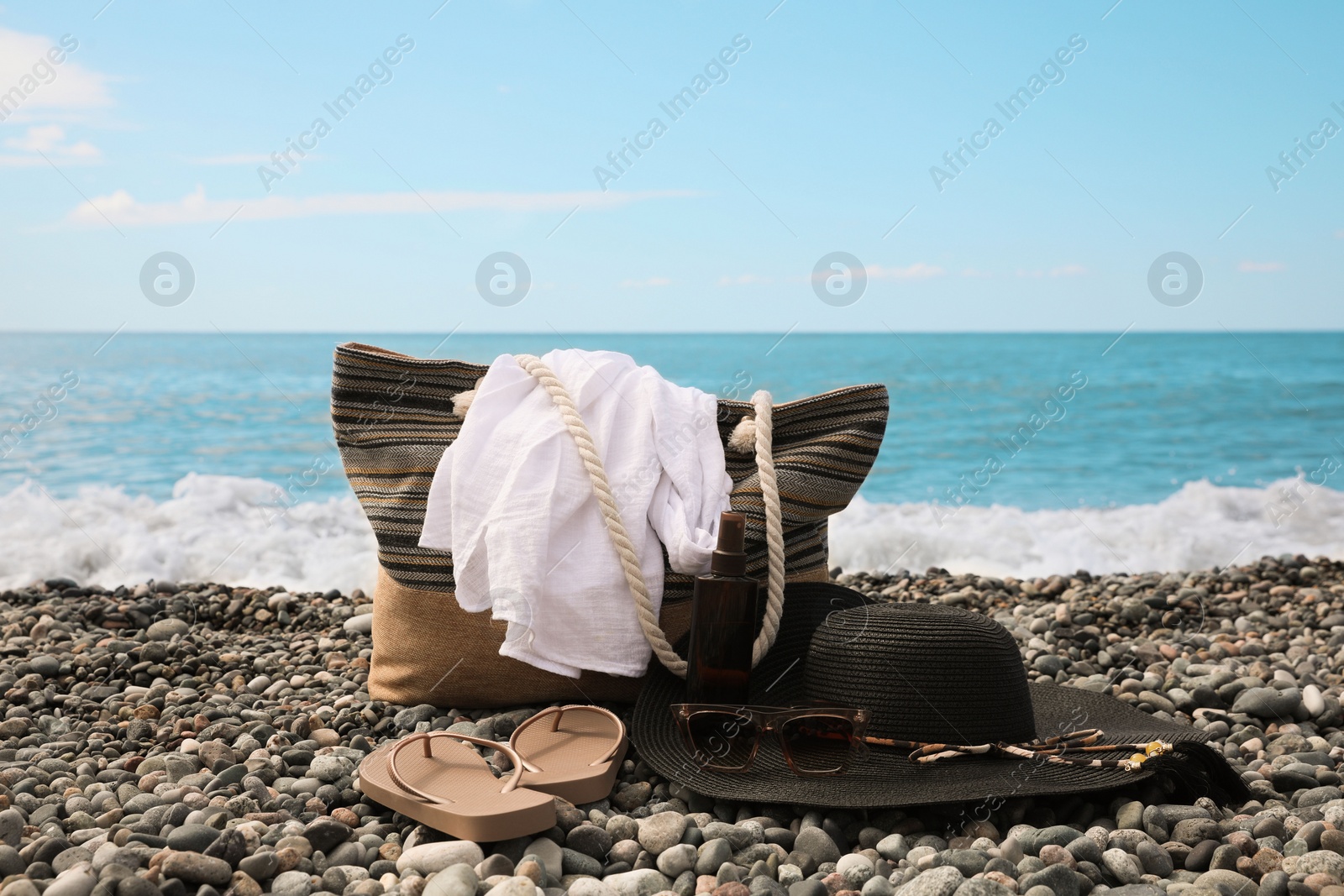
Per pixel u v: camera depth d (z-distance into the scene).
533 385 3.00
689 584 2.83
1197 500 10.04
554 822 2.01
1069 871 1.85
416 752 2.33
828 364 23.89
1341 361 26.91
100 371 19.33
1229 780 2.29
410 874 1.81
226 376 19.42
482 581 2.75
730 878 1.87
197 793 2.20
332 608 4.76
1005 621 4.55
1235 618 4.78
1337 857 1.90
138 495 9.08
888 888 1.82
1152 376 21.20
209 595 4.91
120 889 1.67
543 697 2.92
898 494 10.60
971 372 22.27
